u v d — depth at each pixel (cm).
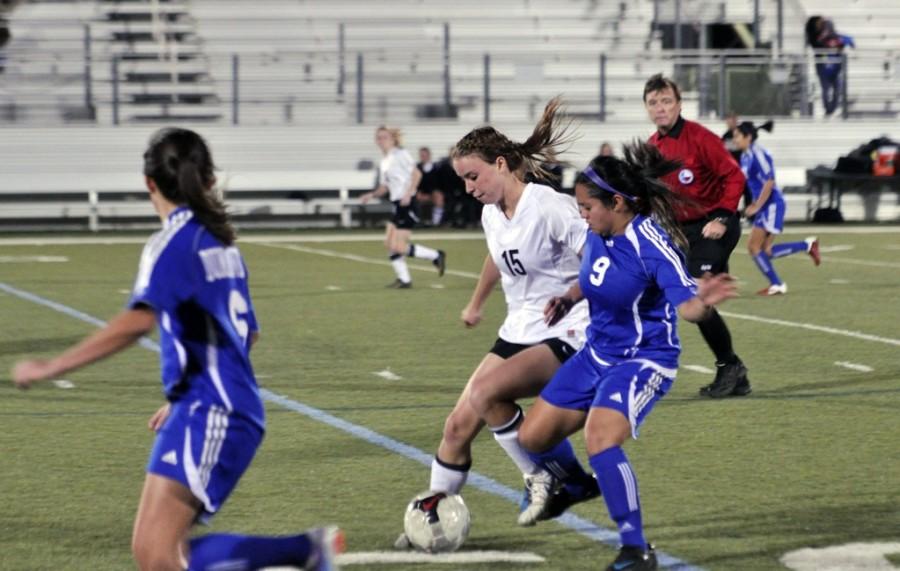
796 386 3831
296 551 1662
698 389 3803
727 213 3647
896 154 10950
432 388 3838
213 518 2405
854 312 5644
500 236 2258
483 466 2847
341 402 3619
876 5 13175
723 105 11412
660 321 2070
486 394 2194
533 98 11731
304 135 11106
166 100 11688
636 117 11819
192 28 12031
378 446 3039
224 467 1642
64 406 3556
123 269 7631
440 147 11288
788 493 2577
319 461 2878
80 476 2736
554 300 2172
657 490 2606
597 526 2344
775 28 12550
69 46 11806
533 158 2277
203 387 1638
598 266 2056
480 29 12425
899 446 3012
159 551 1605
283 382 3950
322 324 5316
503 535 2289
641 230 2030
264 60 11856
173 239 1628
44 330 5094
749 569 2073
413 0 12431
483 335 5009
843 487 2623
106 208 10750
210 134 11000
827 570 2067
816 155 11488
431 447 3027
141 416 3416
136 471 2783
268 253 8775
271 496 2570
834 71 11650
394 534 2298
